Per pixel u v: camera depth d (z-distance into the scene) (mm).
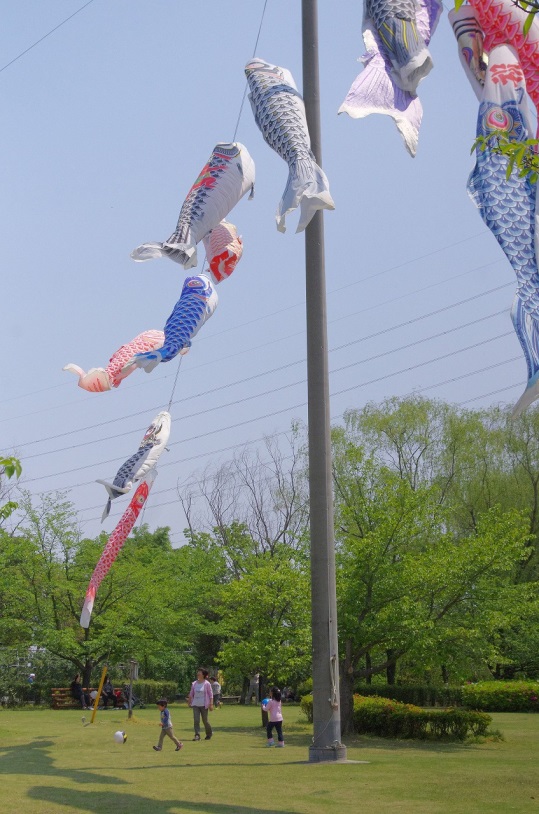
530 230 7562
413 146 8961
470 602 19875
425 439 35562
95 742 18375
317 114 15289
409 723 19031
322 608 14508
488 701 27344
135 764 14664
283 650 21672
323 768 13703
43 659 33906
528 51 7852
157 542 52219
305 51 15461
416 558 20125
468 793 11273
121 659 32625
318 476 14742
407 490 20016
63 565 32719
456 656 19469
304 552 22766
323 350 15102
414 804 10492
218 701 31203
